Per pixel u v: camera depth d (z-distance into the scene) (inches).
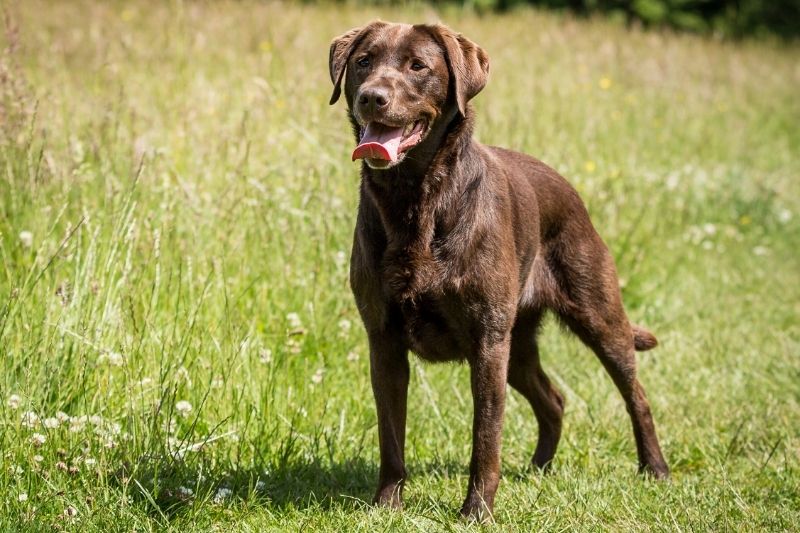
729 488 245.9
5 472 212.1
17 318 253.0
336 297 321.4
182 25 605.3
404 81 226.5
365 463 257.8
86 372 244.8
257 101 434.3
